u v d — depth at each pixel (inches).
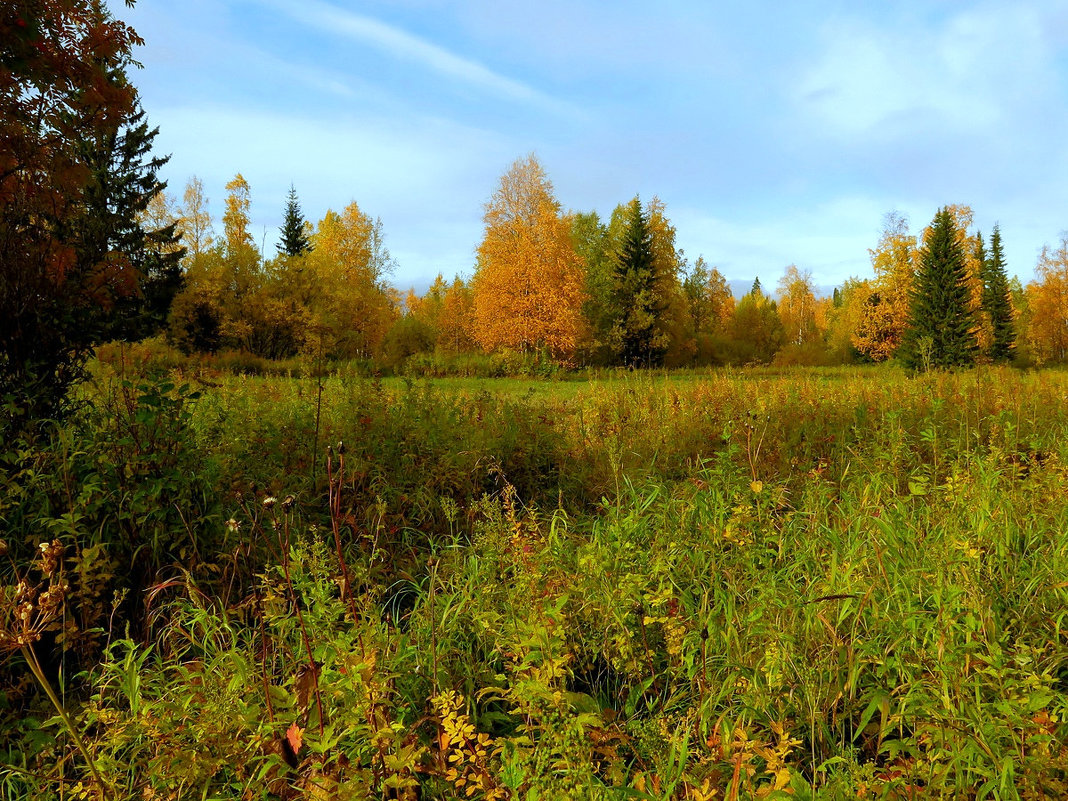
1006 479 176.7
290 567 105.6
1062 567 121.2
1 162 201.0
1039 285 2100.1
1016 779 77.2
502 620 116.8
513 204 1289.4
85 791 78.3
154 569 137.5
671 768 78.0
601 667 123.6
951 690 88.7
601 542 138.0
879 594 116.6
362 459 197.2
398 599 149.5
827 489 174.4
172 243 1457.9
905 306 1592.0
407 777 77.4
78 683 116.7
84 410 174.9
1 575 125.5
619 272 1691.7
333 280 1454.2
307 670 82.9
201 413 206.1
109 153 256.1
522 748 75.7
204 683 92.0
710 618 109.8
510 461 239.1
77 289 200.8
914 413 308.3
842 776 78.4
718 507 151.5
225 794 83.7
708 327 2245.3
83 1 227.1
